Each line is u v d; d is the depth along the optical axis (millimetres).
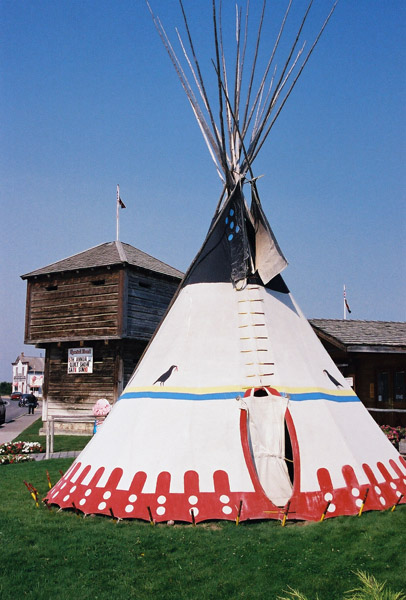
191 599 5082
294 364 8547
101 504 7332
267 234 9031
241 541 6297
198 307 9000
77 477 8000
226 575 5547
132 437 7828
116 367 22578
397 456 8609
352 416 8602
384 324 18203
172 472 7254
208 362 8359
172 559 5922
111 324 21859
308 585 5301
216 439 7516
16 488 10195
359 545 6188
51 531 6859
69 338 22719
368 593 4703
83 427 23016
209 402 7902
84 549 6230
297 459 7441
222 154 9250
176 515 6906
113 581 5469
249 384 8078
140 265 22438
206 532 6605
